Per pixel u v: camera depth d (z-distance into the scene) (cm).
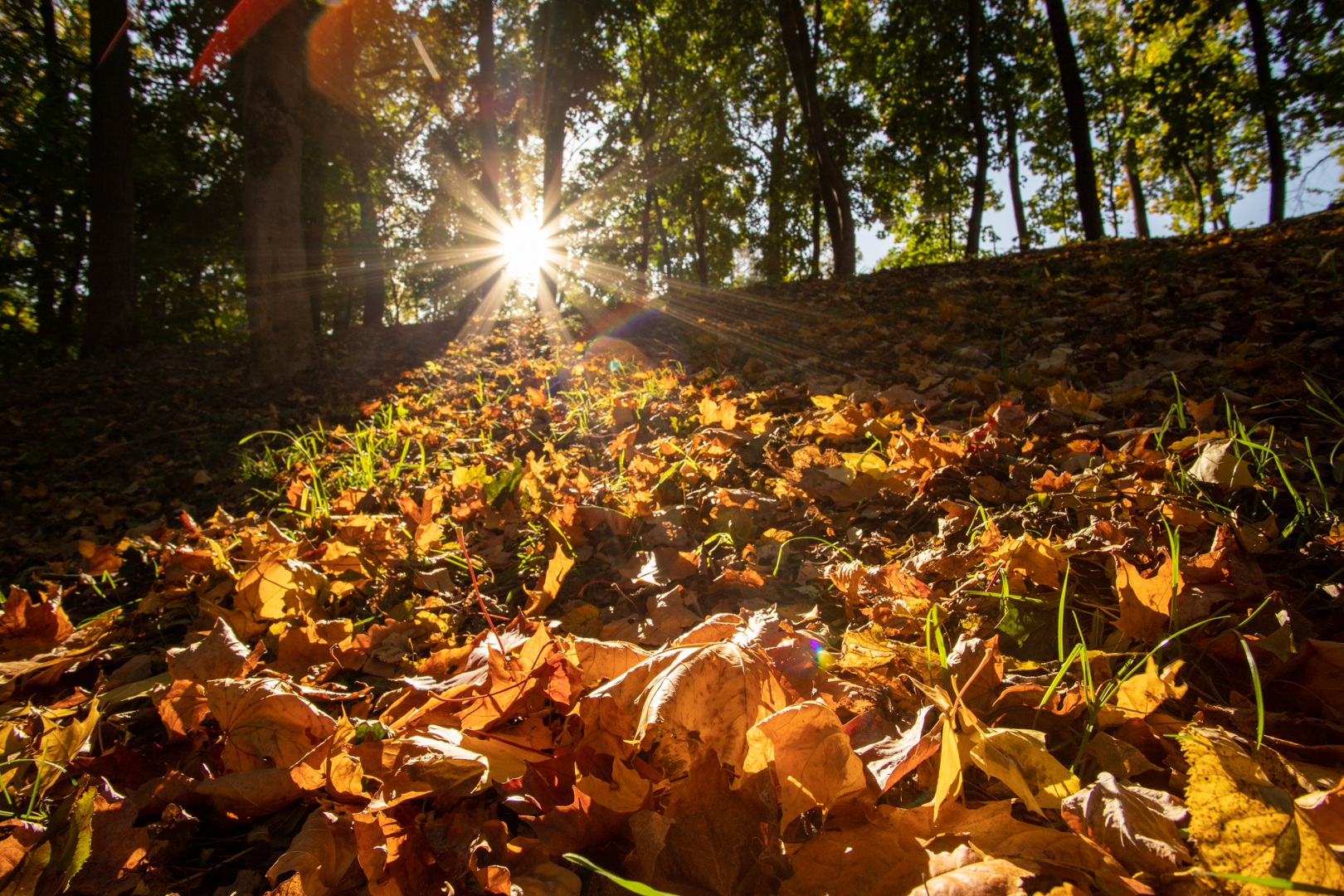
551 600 212
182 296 2189
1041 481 230
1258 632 141
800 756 102
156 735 165
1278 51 1970
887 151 2592
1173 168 2328
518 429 463
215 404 723
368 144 1658
